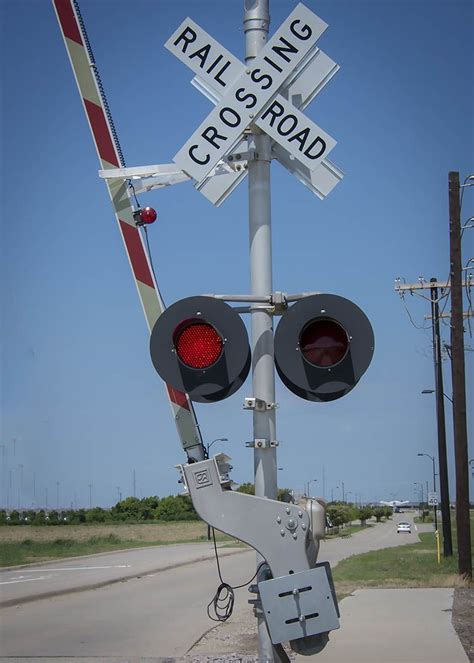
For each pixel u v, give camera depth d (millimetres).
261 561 5238
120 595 20391
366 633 12328
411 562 29375
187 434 5777
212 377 4965
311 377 4938
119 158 6617
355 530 89812
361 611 15023
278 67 5316
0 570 30797
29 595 19938
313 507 4938
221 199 5566
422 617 14125
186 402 5766
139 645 12328
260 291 5266
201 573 27625
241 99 5328
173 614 16172
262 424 5141
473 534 55406
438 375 33375
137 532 68938
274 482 5129
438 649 10922
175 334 5000
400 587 19844
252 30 5457
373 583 21078
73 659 11195
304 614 4777
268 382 5160
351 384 4918
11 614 16547
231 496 4922
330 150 5230
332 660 10211
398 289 32938
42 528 75312
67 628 14344
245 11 5488
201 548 46719
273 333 5215
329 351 4945
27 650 11984
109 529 74062
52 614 16453
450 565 26984
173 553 41219
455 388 22031
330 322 4965
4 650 12000
